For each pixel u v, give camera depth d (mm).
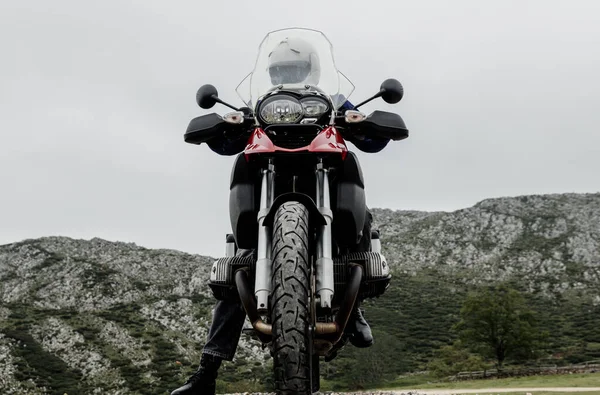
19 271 185125
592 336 120438
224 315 5832
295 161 4277
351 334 5148
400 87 5047
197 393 5926
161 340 136875
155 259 198250
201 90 5188
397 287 171125
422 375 90562
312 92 4551
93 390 105812
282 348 3496
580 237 199750
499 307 80000
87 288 173000
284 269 3623
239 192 4426
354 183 4461
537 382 57250
